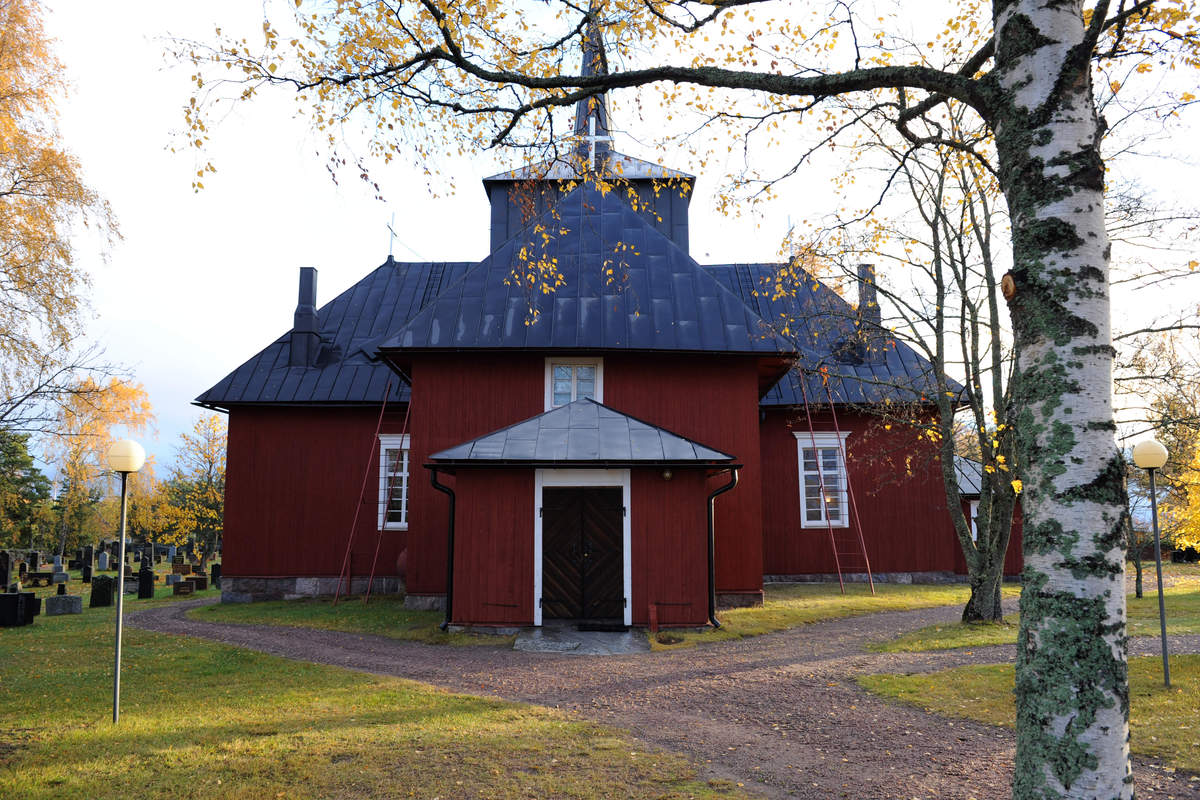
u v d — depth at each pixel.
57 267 17.61
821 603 16.80
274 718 7.83
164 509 39.03
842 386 21.41
